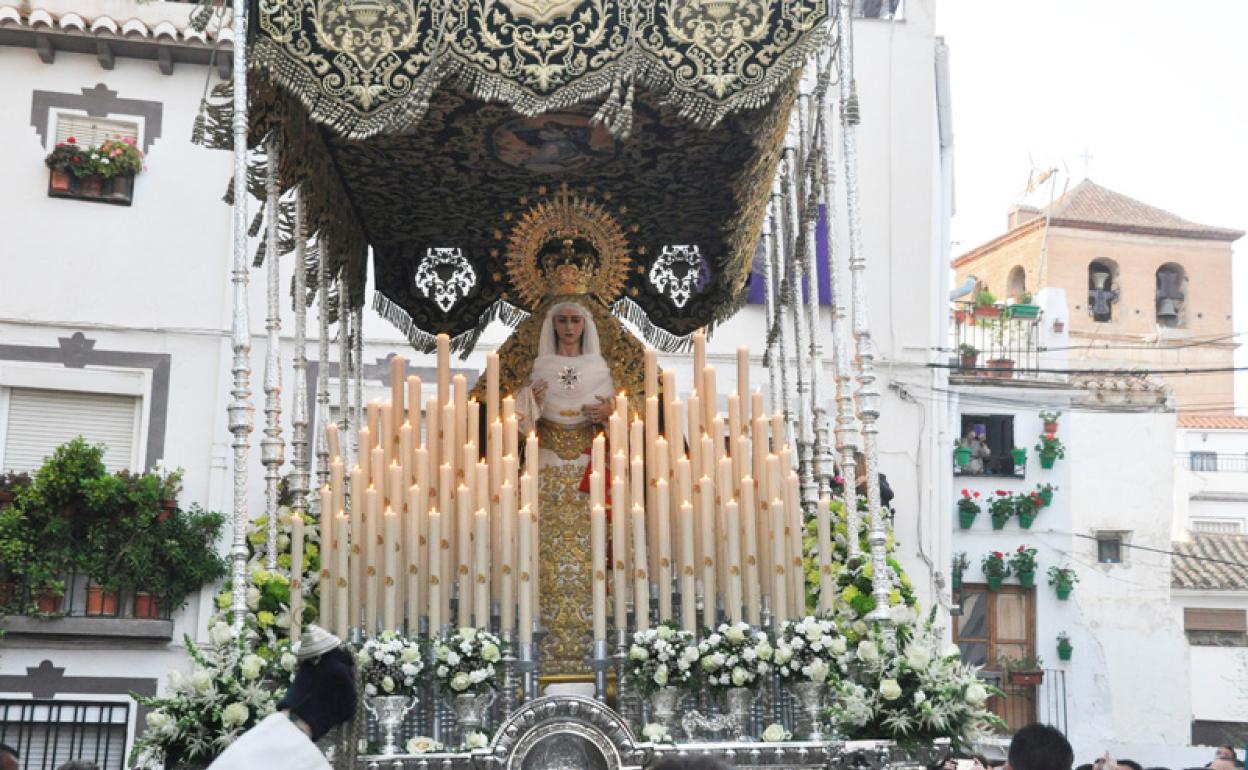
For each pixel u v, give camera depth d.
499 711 6.86
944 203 17.38
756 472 7.38
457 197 8.95
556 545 7.89
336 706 4.24
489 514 7.18
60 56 15.66
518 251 9.02
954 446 20.66
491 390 7.64
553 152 8.49
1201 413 38.56
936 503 16.05
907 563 15.87
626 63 6.84
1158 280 38.97
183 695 6.34
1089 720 21.64
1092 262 38.25
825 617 7.11
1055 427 22.31
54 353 15.15
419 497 7.08
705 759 3.19
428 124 8.12
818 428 8.20
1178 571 27.64
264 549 7.46
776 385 10.41
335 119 6.80
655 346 9.55
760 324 15.71
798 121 8.91
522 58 6.87
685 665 6.68
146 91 15.72
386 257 9.38
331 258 8.60
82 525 14.81
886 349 16.14
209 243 15.52
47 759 14.59
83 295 15.29
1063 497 22.30
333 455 7.36
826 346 15.74
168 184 15.60
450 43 6.86
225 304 15.40
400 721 6.53
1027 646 21.89
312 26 6.83
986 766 8.84
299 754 3.96
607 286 9.02
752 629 7.00
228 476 15.12
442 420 7.36
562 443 8.16
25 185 15.41
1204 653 26.11
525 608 6.94
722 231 9.32
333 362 14.89
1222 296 38.84
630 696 7.01
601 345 8.38
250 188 7.65
